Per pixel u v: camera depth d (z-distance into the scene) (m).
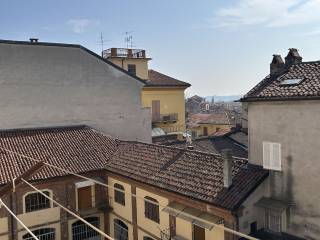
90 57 37.09
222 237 20.08
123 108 39.44
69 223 28.14
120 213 28.52
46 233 27.33
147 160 27.55
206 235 21.16
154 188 24.23
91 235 29.44
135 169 26.97
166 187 23.22
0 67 32.19
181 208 22.33
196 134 73.62
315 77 20.22
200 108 134.88
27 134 31.86
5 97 32.47
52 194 27.33
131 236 27.41
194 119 81.62
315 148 18.48
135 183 26.11
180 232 22.78
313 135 18.55
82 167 28.58
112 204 29.44
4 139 30.30
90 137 33.22
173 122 52.56
